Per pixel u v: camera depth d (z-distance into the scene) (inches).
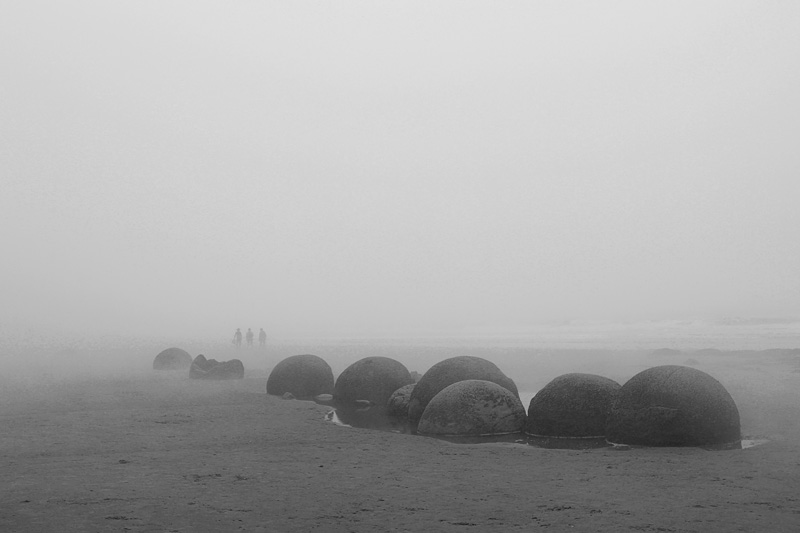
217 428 681.6
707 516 334.3
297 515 343.3
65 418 748.6
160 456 527.5
